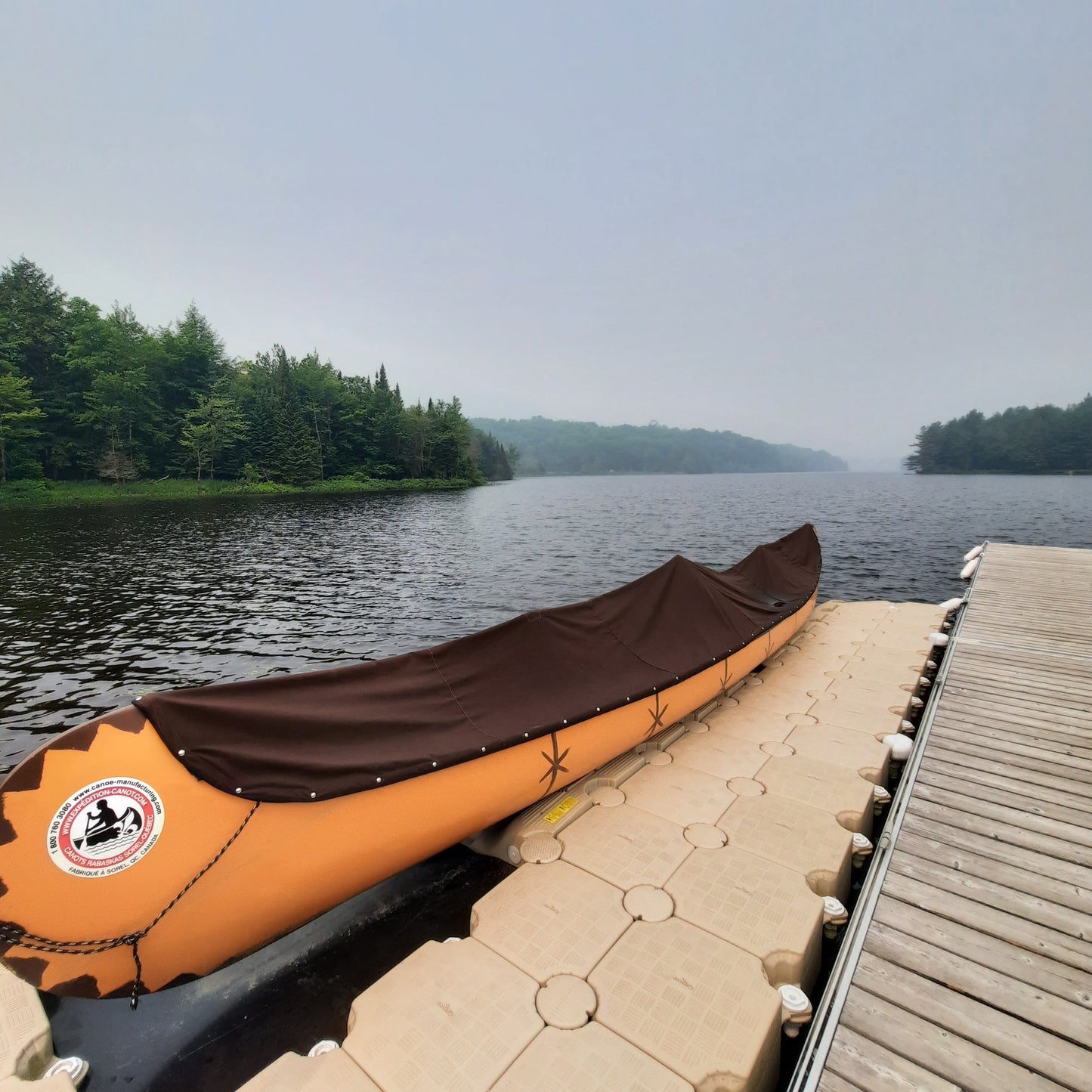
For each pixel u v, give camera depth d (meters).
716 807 3.82
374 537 26.25
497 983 2.43
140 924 2.39
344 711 3.08
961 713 5.19
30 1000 2.49
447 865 3.64
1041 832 3.49
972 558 12.60
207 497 50.66
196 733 2.55
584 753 3.99
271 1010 2.67
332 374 76.38
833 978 2.49
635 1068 2.06
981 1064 2.10
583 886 3.04
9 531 25.50
